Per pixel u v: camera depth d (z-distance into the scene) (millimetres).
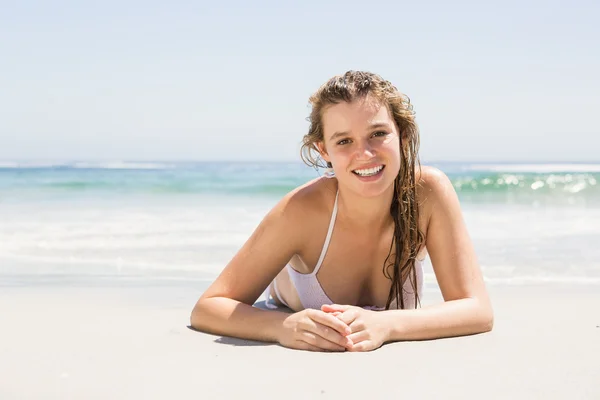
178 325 3256
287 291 3533
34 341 2922
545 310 3619
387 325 2789
